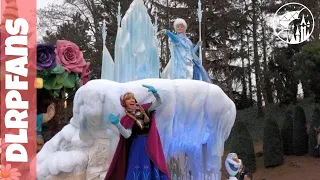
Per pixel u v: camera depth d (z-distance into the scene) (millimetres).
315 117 24094
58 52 7148
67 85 7121
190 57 8719
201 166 7320
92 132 6910
